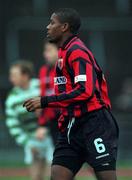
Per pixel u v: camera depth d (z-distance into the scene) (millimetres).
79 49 14445
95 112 14539
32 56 46719
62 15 14953
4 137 39281
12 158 39281
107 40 46906
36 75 45906
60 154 14797
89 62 14375
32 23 47125
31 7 47812
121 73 46500
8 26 47219
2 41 47000
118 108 45500
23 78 22812
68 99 14219
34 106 14375
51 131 21594
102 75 14852
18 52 46844
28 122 22750
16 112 22766
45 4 47969
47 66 21797
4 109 43562
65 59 14562
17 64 22938
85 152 14742
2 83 44812
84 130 14578
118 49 46938
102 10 47969
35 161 23094
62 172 14680
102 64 46438
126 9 48094
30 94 22766
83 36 46656
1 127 39219
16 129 22875
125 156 39844
